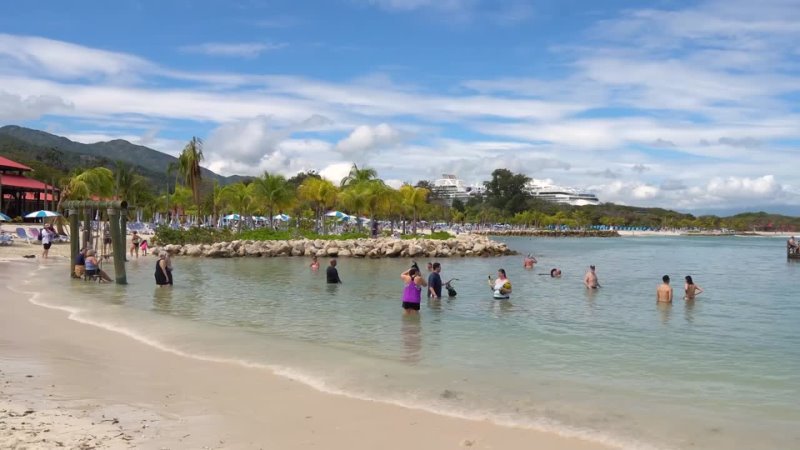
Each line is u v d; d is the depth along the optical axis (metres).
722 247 93.25
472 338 14.84
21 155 130.00
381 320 17.50
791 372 11.59
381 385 10.23
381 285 27.27
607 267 43.97
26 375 10.14
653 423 8.45
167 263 25.81
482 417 8.59
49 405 8.44
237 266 38.03
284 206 68.50
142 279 28.02
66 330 14.63
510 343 14.27
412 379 10.68
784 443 7.73
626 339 15.01
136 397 9.13
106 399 8.93
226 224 83.81
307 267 37.50
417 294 18.98
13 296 20.84
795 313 20.02
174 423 7.91
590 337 15.22
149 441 7.12
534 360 12.45
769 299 24.33
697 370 11.73
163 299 21.48
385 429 7.98
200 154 64.31
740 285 31.23
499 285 22.77
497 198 193.25
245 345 13.36
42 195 84.81
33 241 46.56
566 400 9.52
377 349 13.34
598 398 9.68
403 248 50.94
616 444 7.63
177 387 9.83
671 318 18.75
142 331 14.79
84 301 20.14
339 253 48.56
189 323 16.23
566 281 31.80
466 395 9.70
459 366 11.80
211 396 9.34
